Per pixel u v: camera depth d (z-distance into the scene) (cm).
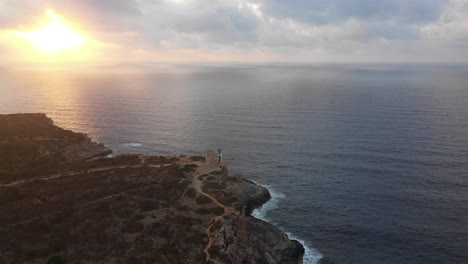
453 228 8512
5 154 12756
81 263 6241
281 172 12106
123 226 7425
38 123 17400
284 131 17100
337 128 17175
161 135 17400
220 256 6806
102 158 12681
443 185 10600
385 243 8062
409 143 14338
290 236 8444
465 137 15000
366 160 12694
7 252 6341
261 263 7212
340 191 10556
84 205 8194
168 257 6669
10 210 7875
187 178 10306
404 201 9794
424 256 7588
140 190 9175
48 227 7144
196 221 7994
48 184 9606
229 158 13625
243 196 9838
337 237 8362
